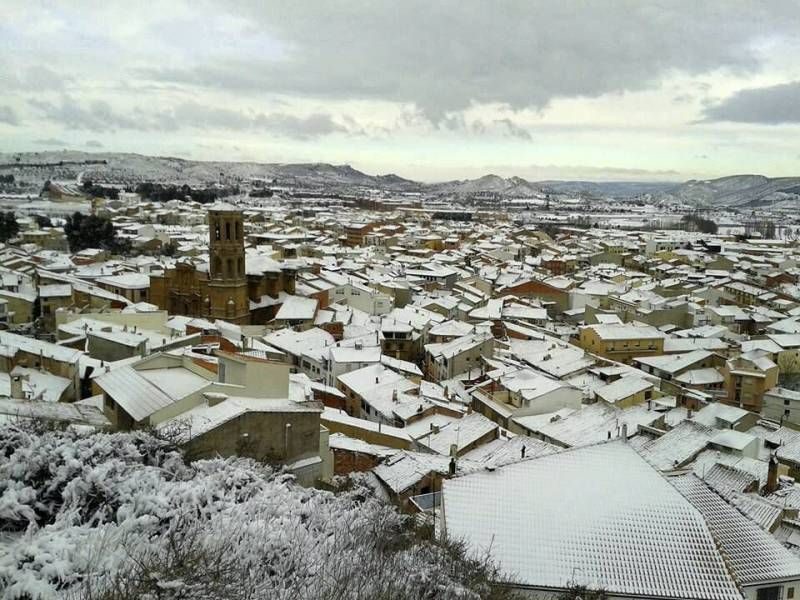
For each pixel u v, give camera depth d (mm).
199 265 117562
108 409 37625
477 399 79000
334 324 107312
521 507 29703
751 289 169500
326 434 41281
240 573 19234
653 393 80750
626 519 29281
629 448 33562
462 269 194625
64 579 17281
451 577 23594
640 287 167625
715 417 70438
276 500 26109
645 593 26484
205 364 43094
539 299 156500
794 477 62219
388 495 44031
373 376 77500
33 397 47344
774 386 95250
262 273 117750
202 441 32562
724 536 31172
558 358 99000
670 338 116875
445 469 46500
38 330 88125
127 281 120000
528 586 26281
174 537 20188
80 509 21906
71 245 183500
